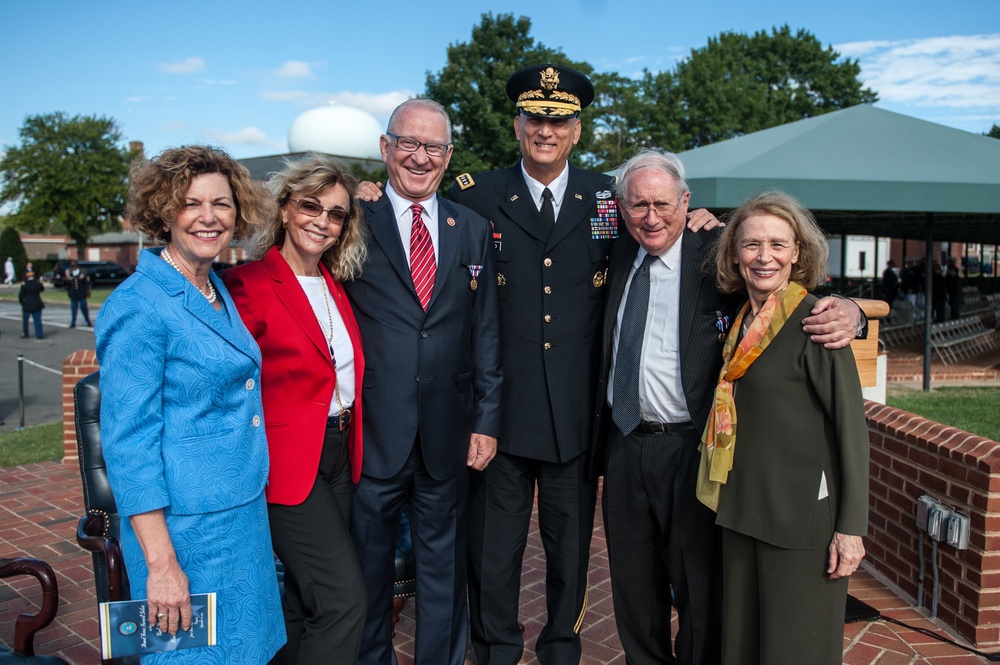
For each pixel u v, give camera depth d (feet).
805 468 7.22
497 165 67.67
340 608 7.59
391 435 8.51
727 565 7.81
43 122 132.77
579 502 9.62
